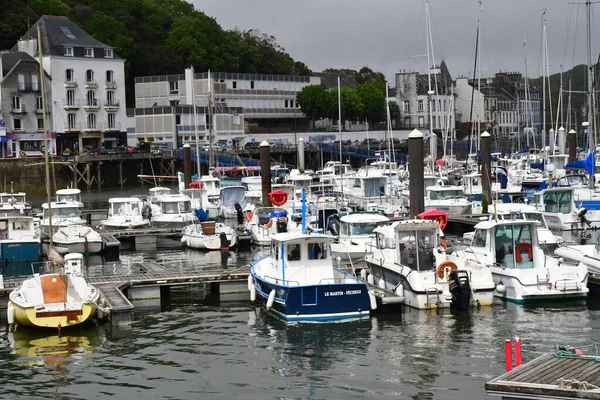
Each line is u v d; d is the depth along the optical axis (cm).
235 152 10412
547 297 3184
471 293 3134
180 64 14150
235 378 2438
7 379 2459
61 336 2903
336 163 8594
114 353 2698
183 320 3117
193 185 6969
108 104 11244
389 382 2362
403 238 3281
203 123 12288
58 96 10706
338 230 4312
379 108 14488
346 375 2434
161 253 4831
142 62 13825
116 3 14262
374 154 11356
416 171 4484
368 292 3050
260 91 14075
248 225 5219
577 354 1906
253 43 16125
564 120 13762
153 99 13262
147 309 3319
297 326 2959
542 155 8894
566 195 5122
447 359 2548
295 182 6988
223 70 14662
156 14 14650
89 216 6075
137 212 5644
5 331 2975
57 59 10656
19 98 10244
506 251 3366
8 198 6125
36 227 4762
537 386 1683
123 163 10556
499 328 2867
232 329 2962
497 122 16338
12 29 11775
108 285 3381
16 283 3416
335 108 13875
